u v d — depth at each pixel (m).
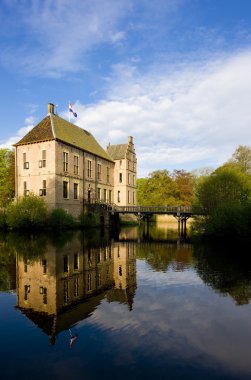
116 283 11.48
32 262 15.60
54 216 33.78
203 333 6.96
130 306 8.82
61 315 8.16
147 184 76.12
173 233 36.56
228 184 28.73
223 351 6.12
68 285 11.23
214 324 7.48
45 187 36.44
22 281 11.83
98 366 5.59
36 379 5.18
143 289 10.63
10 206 33.81
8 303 9.19
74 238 27.06
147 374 5.30
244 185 28.88
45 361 5.79
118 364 5.64
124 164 54.22
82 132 47.06
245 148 49.75
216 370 5.43
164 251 19.84
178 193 74.75
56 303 9.15
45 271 13.59
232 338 6.71
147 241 26.34
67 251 19.36
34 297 9.78
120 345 6.40
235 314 8.15
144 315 8.11
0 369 5.52
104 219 42.78
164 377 5.21
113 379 5.16
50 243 23.06
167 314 8.17
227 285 11.02
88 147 44.59
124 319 7.83
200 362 5.70
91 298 9.63
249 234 21.94
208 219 27.77
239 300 9.30
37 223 33.34
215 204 28.64
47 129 37.50
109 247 21.81
